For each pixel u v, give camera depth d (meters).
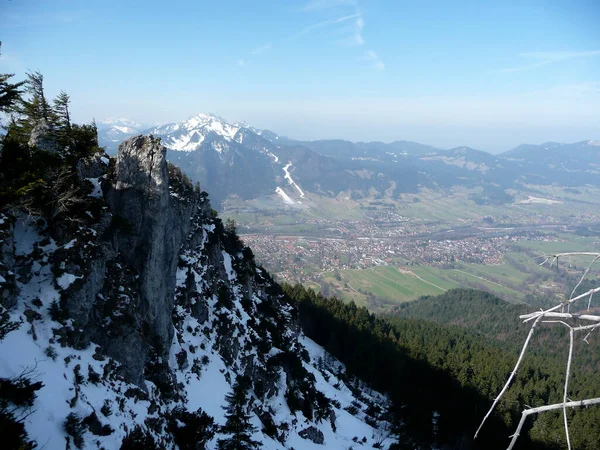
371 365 115.19
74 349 34.22
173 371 48.78
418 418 91.94
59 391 29.22
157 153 43.53
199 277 69.81
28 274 34.22
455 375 111.19
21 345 29.56
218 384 54.81
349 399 94.56
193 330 58.88
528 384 106.19
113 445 30.12
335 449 68.81
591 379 112.81
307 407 71.88
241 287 87.31
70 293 34.59
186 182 83.06
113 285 39.94
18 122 50.09
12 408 25.19
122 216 43.44
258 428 54.12
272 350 77.00
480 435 87.62
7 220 34.41
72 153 44.75
